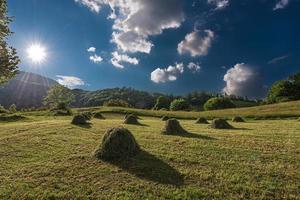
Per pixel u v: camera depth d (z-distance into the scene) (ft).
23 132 99.81
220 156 64.28
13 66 140.97
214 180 51.24
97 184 51.47
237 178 51.57
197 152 67.72
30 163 63.87
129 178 53.16
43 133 96.37
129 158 61.98
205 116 213.87
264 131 99.30
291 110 203.82
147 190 48.44
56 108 268.82
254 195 45.83
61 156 67.67
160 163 59.82
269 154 64.49
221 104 347.97
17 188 51.01
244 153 66.13
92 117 183.01
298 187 47.70
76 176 55.06
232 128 109.91
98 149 64.80
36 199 47.39
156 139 83.56
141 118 210.59
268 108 225.76
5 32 138.41
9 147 78.13
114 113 245.24
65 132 98.84
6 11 138.62
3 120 172.45
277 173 53.16
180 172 54.75
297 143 74.74
